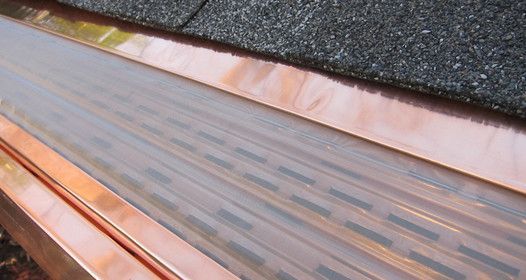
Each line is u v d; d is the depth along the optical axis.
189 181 1.35
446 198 1.07
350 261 1.04
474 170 1.07
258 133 1.39
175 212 1.28
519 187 1.01
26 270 3.20
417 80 1.17
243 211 1.22
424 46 1.20
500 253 0.96
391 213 1.09
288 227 1.15
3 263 3.25
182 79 1.68
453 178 1.09
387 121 1.23
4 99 2.09
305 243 1.11
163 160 1.44
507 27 1.11
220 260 1.13
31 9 2.56
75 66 2.04
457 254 0.99
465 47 1.14
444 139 1.13
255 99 1.47
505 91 1.04
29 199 1.48
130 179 1.42
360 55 1.28
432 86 1.14
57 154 1.62
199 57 1.69
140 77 1.79
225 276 1.09
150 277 1.13
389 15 1.30
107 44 2.01
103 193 1.40
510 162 1.04
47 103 1.92
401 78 1.19
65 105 1.85
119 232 1.27
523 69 1.05
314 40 1.38
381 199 1.12
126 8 1.96
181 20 1.74
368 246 1.06
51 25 2.35
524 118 1.04
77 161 1.57
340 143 1.26
